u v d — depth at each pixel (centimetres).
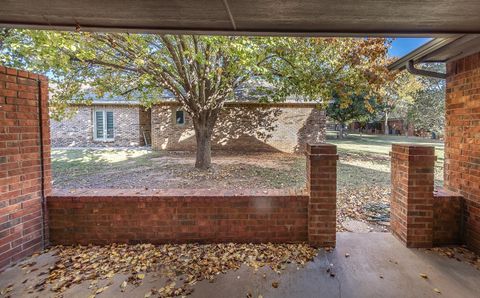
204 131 955
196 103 881
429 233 338
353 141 2012
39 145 337
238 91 1377
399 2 216
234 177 848
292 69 756
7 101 296
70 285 268
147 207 349
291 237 352
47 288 263
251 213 350
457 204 347
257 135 1462
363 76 724
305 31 285
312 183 337
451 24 259
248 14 245
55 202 347
